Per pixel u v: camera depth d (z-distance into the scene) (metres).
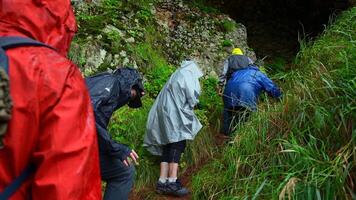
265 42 10.47
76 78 1.47
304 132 3.80
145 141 4.92
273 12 11.40
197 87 4.80
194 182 4.57
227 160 4.48
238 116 5.43
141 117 5.60
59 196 1.30
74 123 1.38
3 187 1.32
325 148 3.52
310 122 3.84
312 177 3.13
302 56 5.26
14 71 1.35
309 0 11.06
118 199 3.59
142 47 6.82
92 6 7.14
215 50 7.65
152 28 7.34
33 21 1.49
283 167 3.63
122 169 3.59
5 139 1.29
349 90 3.58
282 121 4.14
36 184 1.32
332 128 3.54
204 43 7.68
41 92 1.36
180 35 7.63
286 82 5.11
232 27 8.17
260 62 7.88
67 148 1.34
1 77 1.29
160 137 4.79
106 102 3.38
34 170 1.37
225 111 5.73
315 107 3.76
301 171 3.35
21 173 1.34
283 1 11.47
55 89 1.37
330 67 4.26
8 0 1.48
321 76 3.99
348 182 3.08
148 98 6.09
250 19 11.15
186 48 7.49
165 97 4.80
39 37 1.51
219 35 7.95
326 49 4.80
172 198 4.74
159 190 4.77
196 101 4.78
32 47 1.44
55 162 1.33
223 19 8.30
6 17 1.48
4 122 1.27
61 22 1.57
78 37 6.35
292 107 4.11
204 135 5.58
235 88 5.46
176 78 4.81
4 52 1.36
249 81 5.41
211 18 8.18
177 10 8.02
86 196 1.38
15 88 1.33
